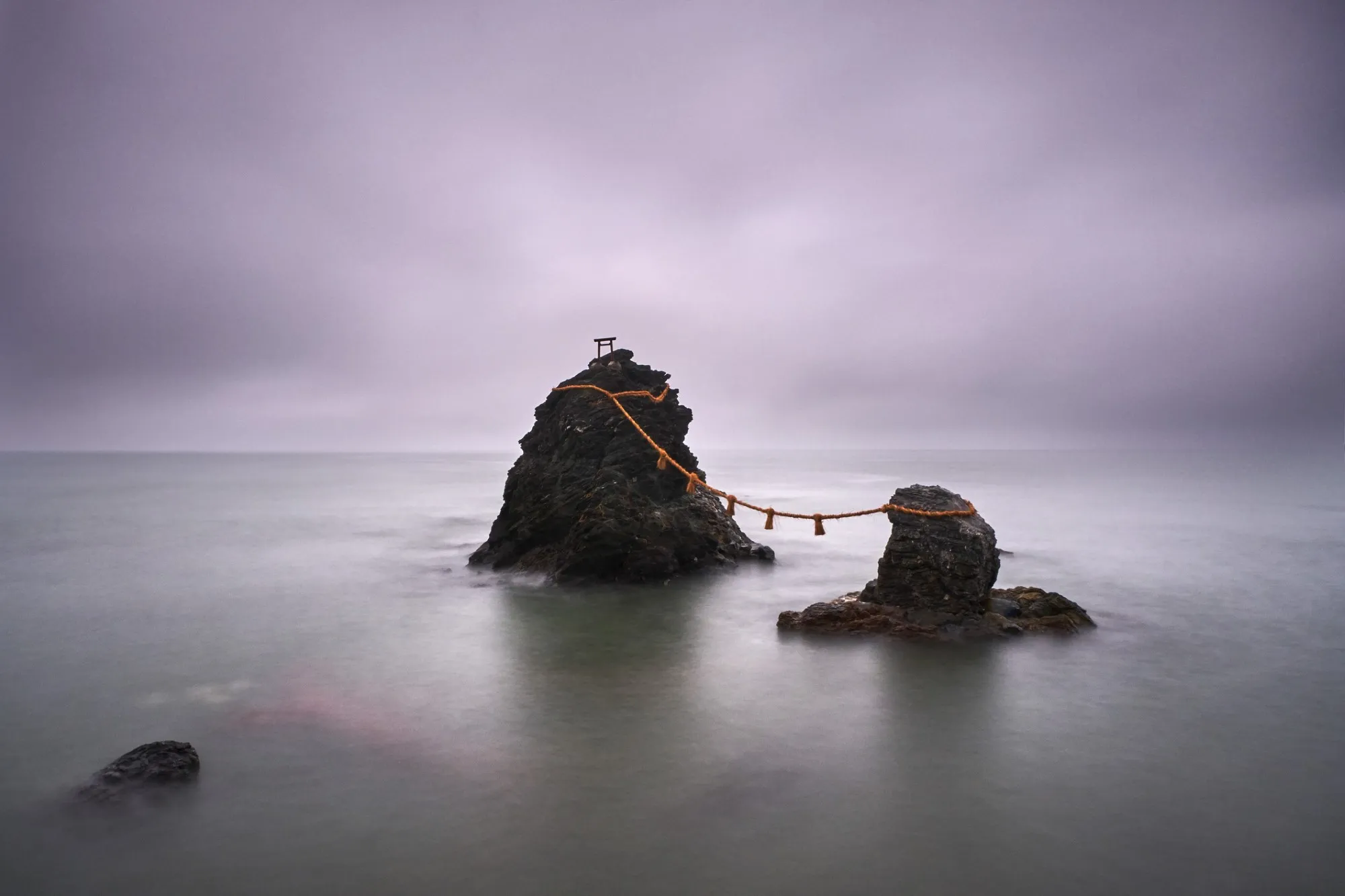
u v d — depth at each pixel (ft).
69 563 114.73
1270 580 97.04
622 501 90.99
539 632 70.54
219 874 32.04
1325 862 32.81
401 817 36.47
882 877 31.55
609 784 39.78
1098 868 32.27
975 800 38.11
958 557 68.03
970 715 49.32
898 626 66.64
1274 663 60.70
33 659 63.16
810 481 361.71
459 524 170.40
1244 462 583.99
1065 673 57.77
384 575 101.60
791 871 31.99
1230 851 33.68
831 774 40.86
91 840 34.73
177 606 83.76
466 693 54.03
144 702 52.80
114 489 301.84
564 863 32.65
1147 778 40.52
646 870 32.04
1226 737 46.06
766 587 89.81
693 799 38.17
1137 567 107.34
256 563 113.39
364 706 51.62
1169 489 268.82
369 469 561.84
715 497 108.17
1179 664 60.29
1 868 32.55
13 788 40.01
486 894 30.58
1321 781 40.34
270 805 37.70
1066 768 41.75
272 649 66.03
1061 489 275.39
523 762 42.42
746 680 56.29
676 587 89.10
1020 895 30.42
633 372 105.19
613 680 56.49
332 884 31.35
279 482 360.07
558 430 103.40
